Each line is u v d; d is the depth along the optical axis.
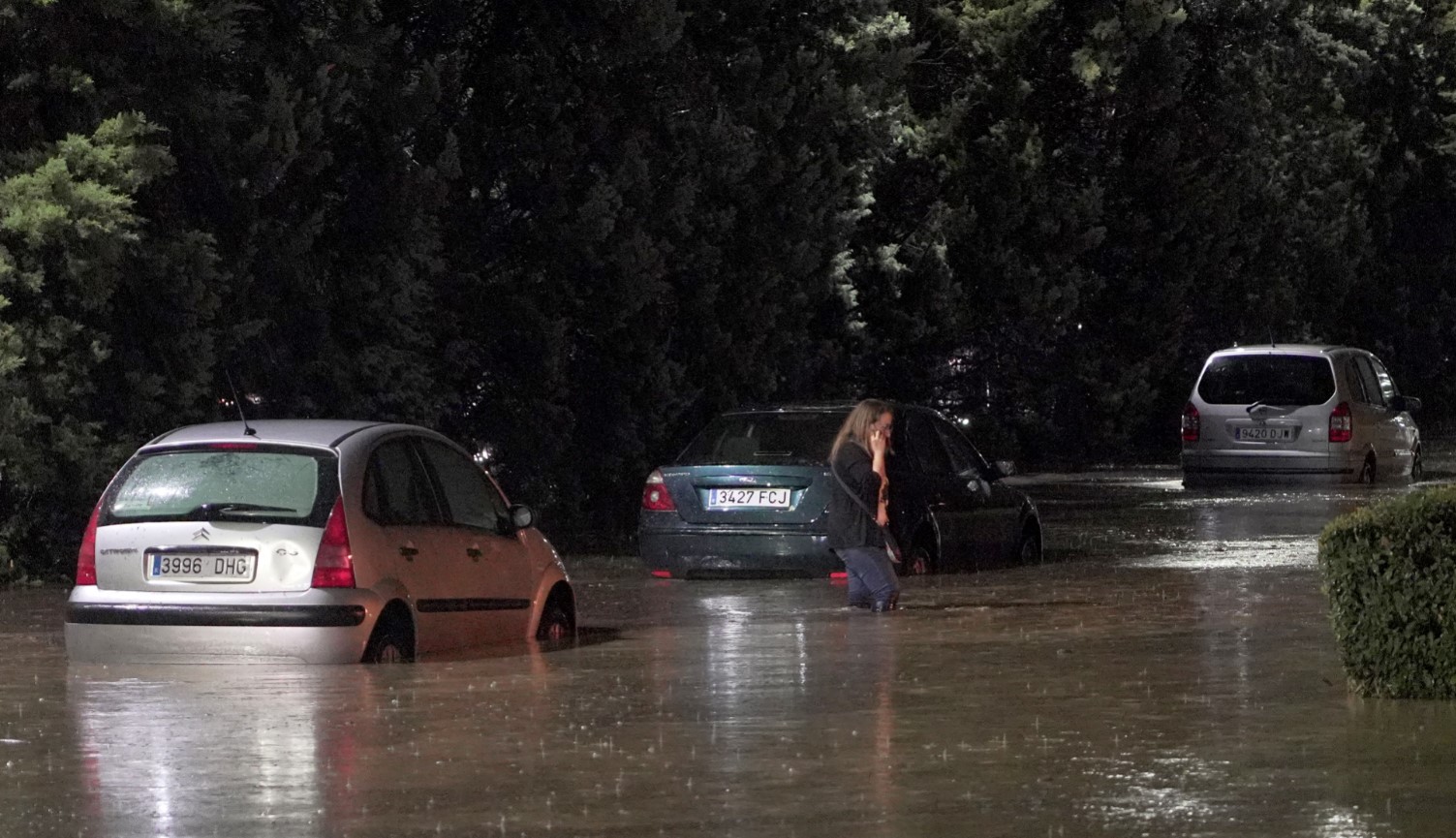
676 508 36.00
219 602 24.12
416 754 18.66
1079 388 86.94
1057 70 84.81
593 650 26.33
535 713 20.91
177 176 38.78
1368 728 19.39
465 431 49.94
